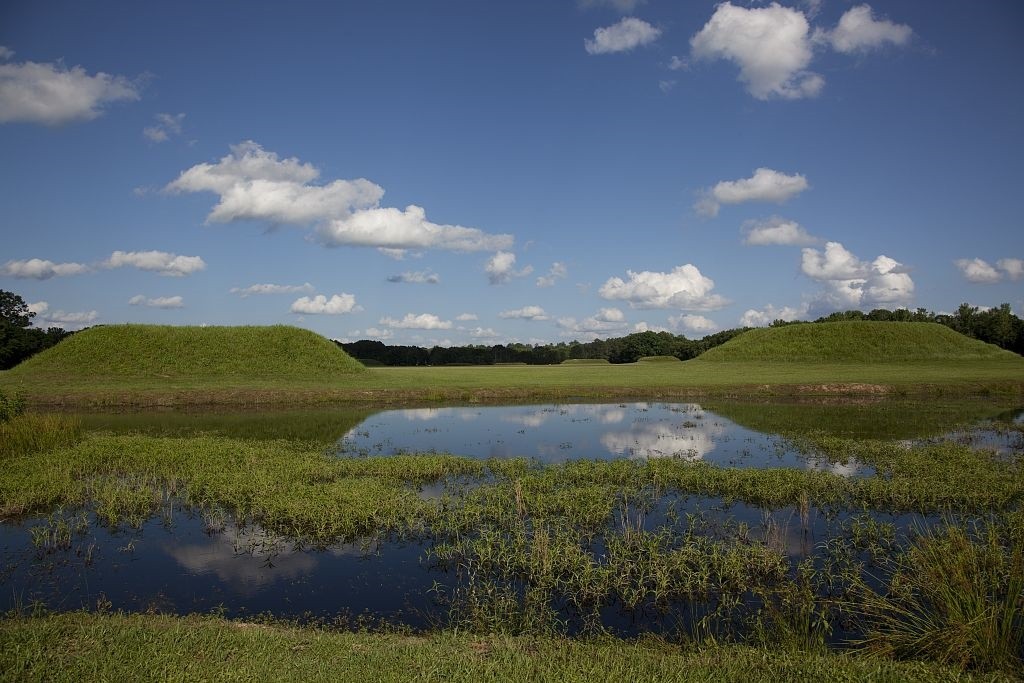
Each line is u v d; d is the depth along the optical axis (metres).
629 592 9.83
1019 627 7.50
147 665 6.64
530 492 15.29
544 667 6.76
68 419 22.25
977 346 65.38
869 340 66.25
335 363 50.22
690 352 124.50
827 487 15.86
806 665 6.96
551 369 66.69
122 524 13.38
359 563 11.30
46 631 7.56
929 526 13.14
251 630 8.04
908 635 8.04
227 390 36.94
